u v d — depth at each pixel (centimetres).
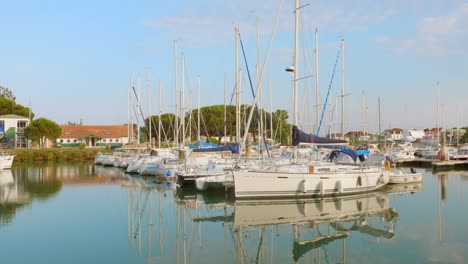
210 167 2919
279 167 2355
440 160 4559
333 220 1889
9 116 7512
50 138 7531
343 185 2358
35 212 2114
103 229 1747
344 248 1453
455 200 2372
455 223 1786
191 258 1352
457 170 4259
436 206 2186
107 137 9538
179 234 1672
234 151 3036
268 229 1747
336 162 2645
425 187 2917
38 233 1666
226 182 2638
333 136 4662
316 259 1339
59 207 2253
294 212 2052
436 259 1296
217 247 1488
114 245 1498
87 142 9300
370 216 1959
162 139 7531
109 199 2538
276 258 1356
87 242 1538
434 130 9881
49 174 4169
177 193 2709
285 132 6356
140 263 1294
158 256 1369
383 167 2684
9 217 1988
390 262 1280
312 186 2258
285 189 2219
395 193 2636
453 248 1413
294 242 1552
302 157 2922
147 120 6819
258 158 3162
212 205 2311
